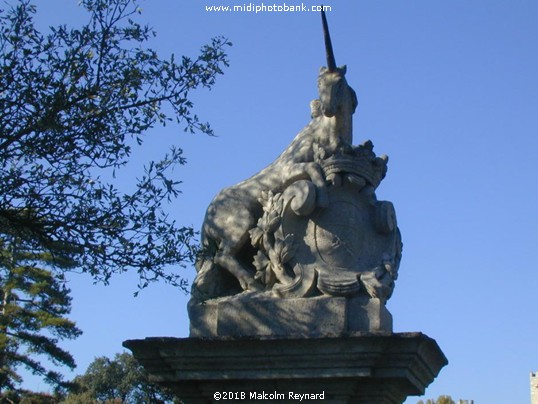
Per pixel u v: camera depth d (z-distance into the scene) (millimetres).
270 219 8570
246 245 8859
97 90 8812
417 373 8055
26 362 23750
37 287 23156
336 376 7852
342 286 8227
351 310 8203
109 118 8820
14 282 22984
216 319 8469
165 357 8281
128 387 36656
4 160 8680
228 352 8125
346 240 8500
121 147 8859
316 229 8523
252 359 8070
